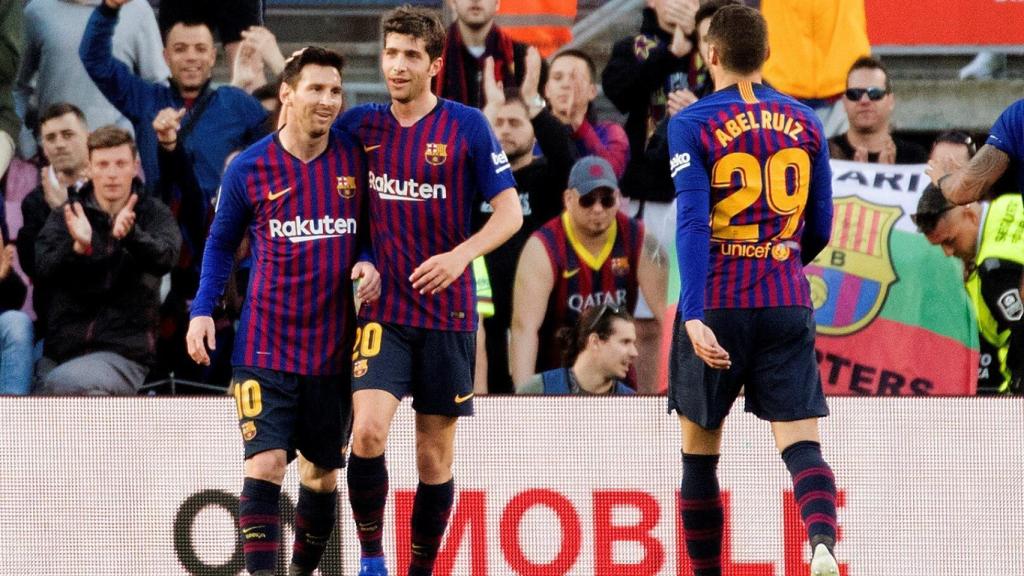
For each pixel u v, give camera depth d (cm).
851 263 2041
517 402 1770
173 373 2052
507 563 1761
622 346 1997
